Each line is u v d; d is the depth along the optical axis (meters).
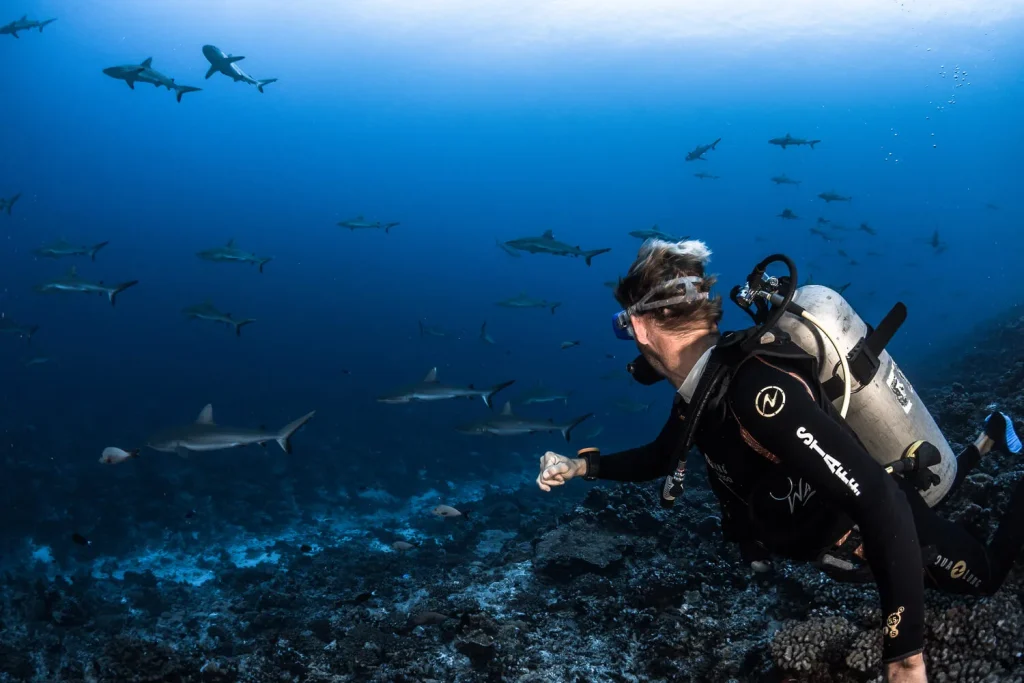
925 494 2.10
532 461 24.67
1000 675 2.85
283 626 9.07
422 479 21.28
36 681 8.23
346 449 23.72
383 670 5.57
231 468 20.44
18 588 12.77
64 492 18.11
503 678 4.96
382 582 10.24
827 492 1.49
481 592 6.92
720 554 5.82
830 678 3.32
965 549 2.12
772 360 1.54
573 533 7.16
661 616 5.16
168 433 9.30
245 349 84.88
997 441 2.31
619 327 1.84
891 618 1.44
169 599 12.34
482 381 70.56
